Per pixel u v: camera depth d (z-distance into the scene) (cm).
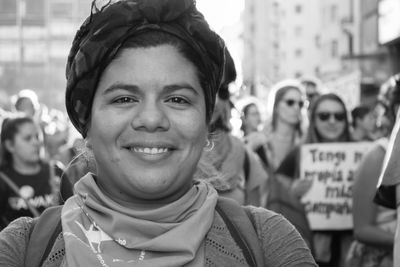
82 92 160
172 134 156
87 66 157
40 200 487
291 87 607
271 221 170
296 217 439
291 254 166
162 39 155
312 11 6056
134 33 154
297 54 6219
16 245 164
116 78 155
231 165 335
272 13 6309
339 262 499
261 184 366
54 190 491
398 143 249
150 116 153
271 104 643
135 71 154
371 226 376
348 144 510
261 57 6272
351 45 3253
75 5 4509
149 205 161
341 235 501
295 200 445
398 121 257
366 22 2855
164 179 156
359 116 730
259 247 165
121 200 162
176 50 156
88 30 159
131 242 154
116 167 157
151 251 154
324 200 503
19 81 4588
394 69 2475
